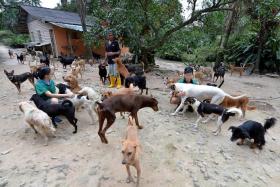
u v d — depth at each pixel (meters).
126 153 2.82
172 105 6.34
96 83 8.80
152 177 3.36
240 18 14.10
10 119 5.24
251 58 15.56
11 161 3.69
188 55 18.09
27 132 4.62
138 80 6.72
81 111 5.54
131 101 4.17
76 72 9.26
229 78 12.77
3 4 20.38
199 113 4.85
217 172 3.54
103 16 11.40
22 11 21.19
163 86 9.10
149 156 3.84
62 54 18.23
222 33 16.73
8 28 31.11
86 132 4.59
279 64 14.89
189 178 3.38
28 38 26.89
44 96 4.70
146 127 4.83
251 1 8.91
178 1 10.91
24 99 6.66
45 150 3.99
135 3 10.23
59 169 3.50
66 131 4.64
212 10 10.38
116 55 7.78
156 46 11.89
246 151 4.15
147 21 10.89
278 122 5.73
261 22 13.69
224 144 4.34
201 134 4.67
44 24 19.77
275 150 4.32
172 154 3.92
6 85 8.41
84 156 3.82
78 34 19.42
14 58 17.94
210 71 11.62
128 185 3.19
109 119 3.98
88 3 16.42
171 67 16.64
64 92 5.26
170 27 11.88
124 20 10.26
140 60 12.62
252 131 4.04
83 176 3.36
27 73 7.36
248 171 3.61
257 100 8.06
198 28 12.50
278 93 9.59
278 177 3.54
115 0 10.72
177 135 4.55
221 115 4.54
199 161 3.78
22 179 3.29
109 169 3.50
